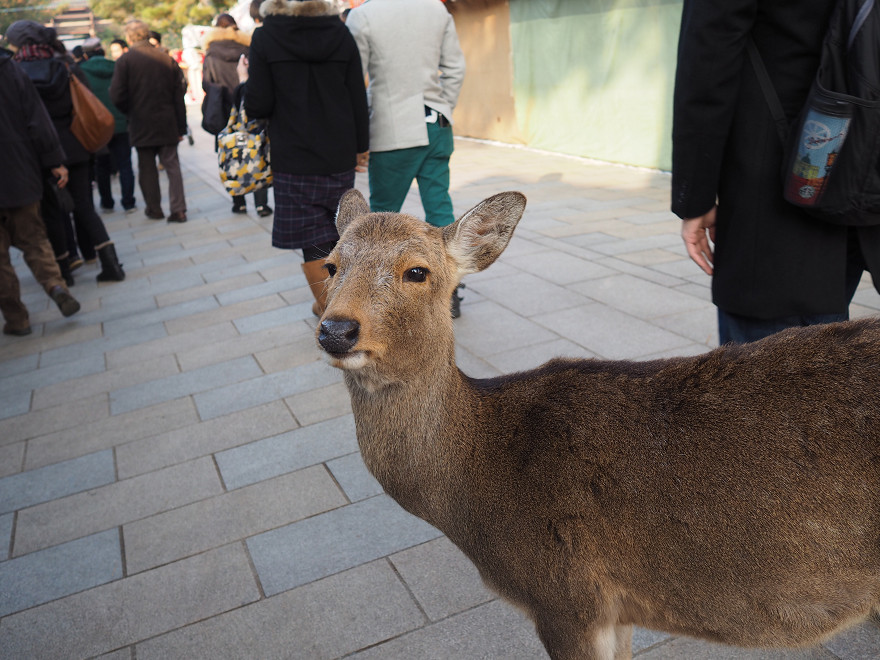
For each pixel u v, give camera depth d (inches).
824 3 82.2
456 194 362.0
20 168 212.1
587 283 218.7
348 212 102.7
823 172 82.4
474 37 528.7
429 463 82.4
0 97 206.8
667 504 68.8
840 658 90.1
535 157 461.4
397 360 79.4
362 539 118.7
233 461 144.9
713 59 86.5
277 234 187.9
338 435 150.6
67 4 2111.2
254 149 230.2
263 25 173.8
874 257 89.6
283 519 125.5
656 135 375.9
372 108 192.9
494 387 84.0
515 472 76.8
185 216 377.1
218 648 99.0
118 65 348.2
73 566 118.6
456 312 199.5
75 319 242.7
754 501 65.9
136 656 98.9
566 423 75.5
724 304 97.4
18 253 372.8
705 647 93.6
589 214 303.0
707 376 71.7
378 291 77.7
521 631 97.6
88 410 173.9
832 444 64.1
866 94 78.4
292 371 182.5
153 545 122.0
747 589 67.7
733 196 92.9
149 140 362.0
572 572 72.9
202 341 209.3
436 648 96.0
